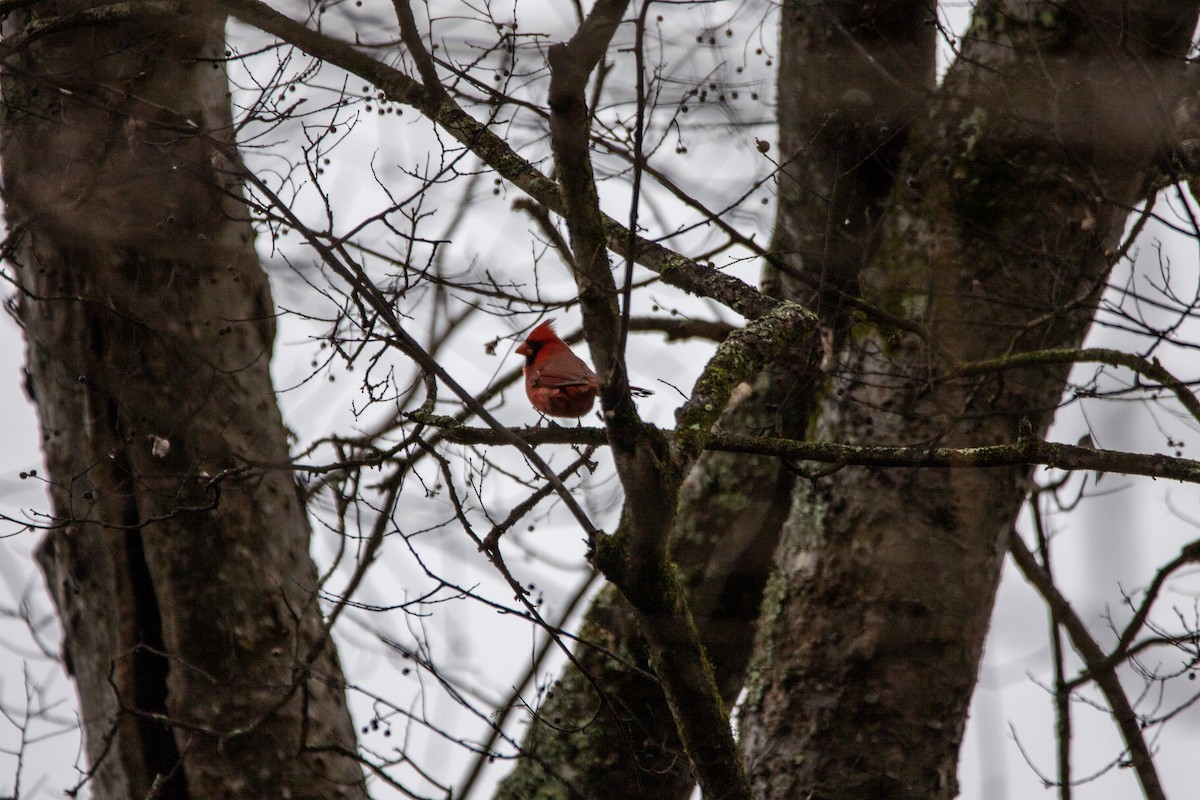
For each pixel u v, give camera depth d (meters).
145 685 10.48
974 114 11.57
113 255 10.28
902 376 10.75
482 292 9.19
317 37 9.22
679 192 9.24
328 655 11.04
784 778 11.62
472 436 8.61
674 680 7.57
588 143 6.80
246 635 10.53
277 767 10.40
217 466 10.52
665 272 9.63
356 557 10.71
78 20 9.84
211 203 10.32
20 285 9.38
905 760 11.51
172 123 9.98
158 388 10.43
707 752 7.70
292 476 11.26
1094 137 10.60
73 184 9.87
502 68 9.45
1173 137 9.07
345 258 8.04
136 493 9.69
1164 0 10.29
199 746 10.31
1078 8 10.52
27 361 10.71
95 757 10.48
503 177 9.43
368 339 8.13
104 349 10.39
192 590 10.44
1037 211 11.33
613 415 6.81
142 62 10.02
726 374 8.02
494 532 8.41
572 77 6.59
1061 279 11.17
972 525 11.55
